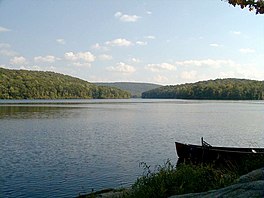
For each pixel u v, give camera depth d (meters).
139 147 29.86
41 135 37.91
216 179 9.62
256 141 35.50
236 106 120.12
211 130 45.12
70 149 28.47
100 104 140.25
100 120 60.03
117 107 113.31
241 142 34.81
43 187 17.20
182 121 59.25
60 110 88.75
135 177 19.16
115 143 32.22
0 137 35.91
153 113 81.62
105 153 26.72
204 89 191.00
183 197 7.26
